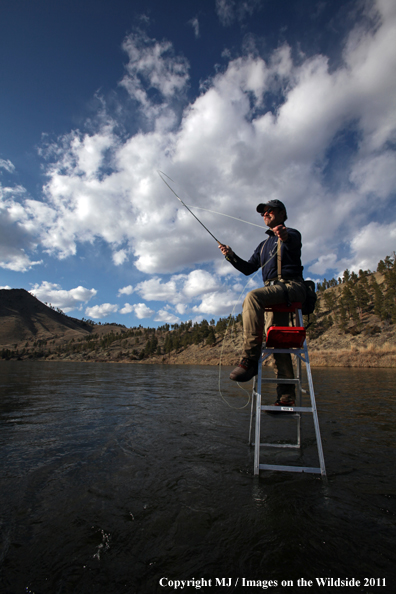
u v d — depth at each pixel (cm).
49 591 96
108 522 135
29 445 252
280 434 293
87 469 198
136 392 650
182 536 124
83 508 148
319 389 686
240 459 218
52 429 308
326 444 255
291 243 251
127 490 167
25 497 160
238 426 325
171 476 186
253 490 166
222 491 164
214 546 117
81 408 437
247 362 218
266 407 204
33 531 129
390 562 107
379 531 126
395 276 4950
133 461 213
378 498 156
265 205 267
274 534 124
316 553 112
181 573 103
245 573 102
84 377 1154
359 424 331
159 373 1528
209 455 227
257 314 222
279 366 277
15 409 429
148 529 129
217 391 673
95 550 116
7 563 109
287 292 233
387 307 4459
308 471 190
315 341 4462
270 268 262
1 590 96
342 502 151
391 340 3450
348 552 112
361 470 196
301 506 147
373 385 777
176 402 500
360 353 2605
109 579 101
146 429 308
